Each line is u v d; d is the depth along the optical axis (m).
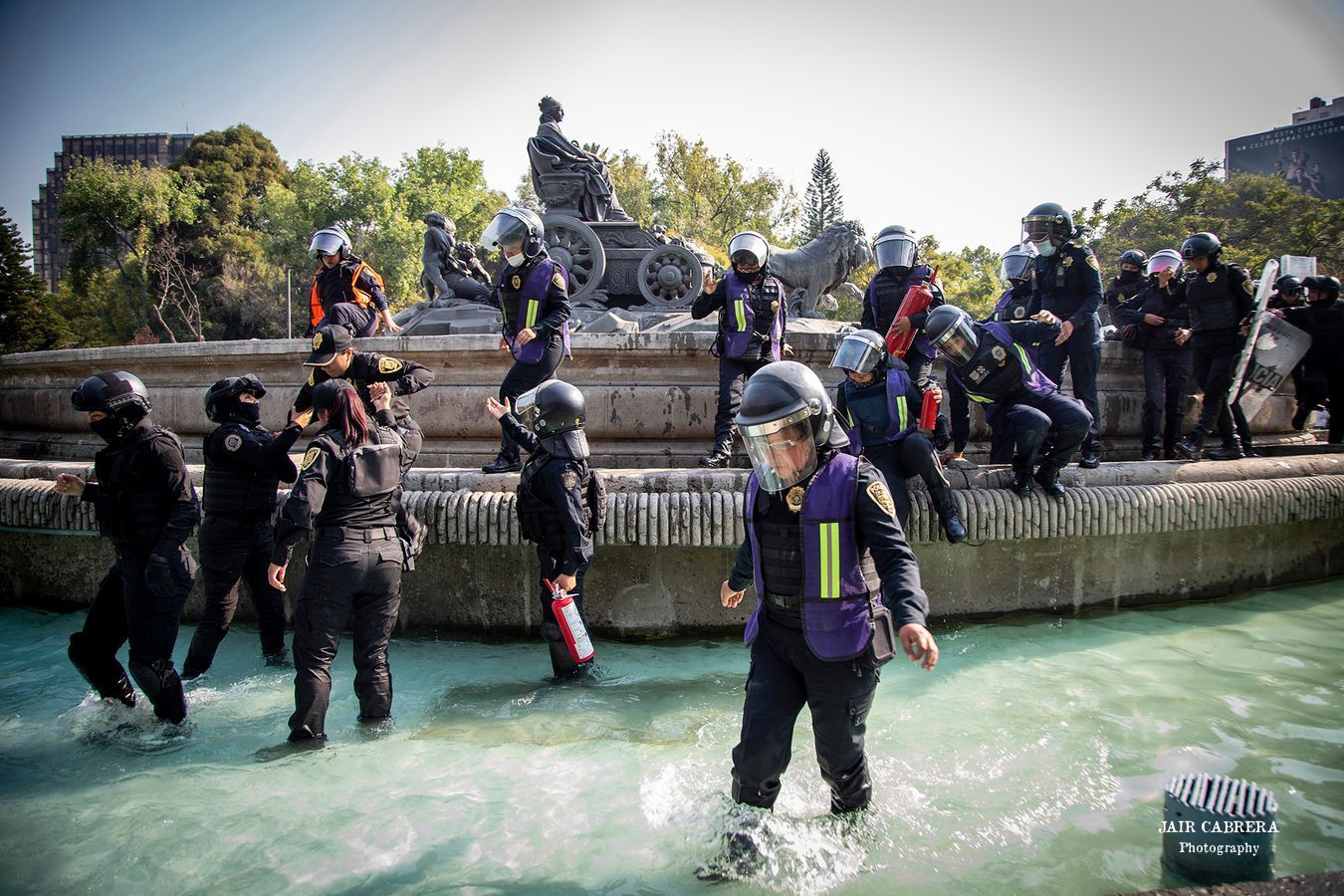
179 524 3.95
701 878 2.80
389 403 4.58
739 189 58.91
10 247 42.66
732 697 4.45
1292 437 9.03
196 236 58.59
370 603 4.05
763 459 2.81
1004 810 3.20
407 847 3.01
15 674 4.93
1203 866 2.64
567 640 4.46
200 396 7.15
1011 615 5.74
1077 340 6.59
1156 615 5.84
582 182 12.27
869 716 4.14
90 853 2.98
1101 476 5.89
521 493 4.57
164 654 4.06
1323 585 6.59
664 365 6.66
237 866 2.90
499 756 3.77
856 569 2.81
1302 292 8.95
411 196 55.97
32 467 6.10
